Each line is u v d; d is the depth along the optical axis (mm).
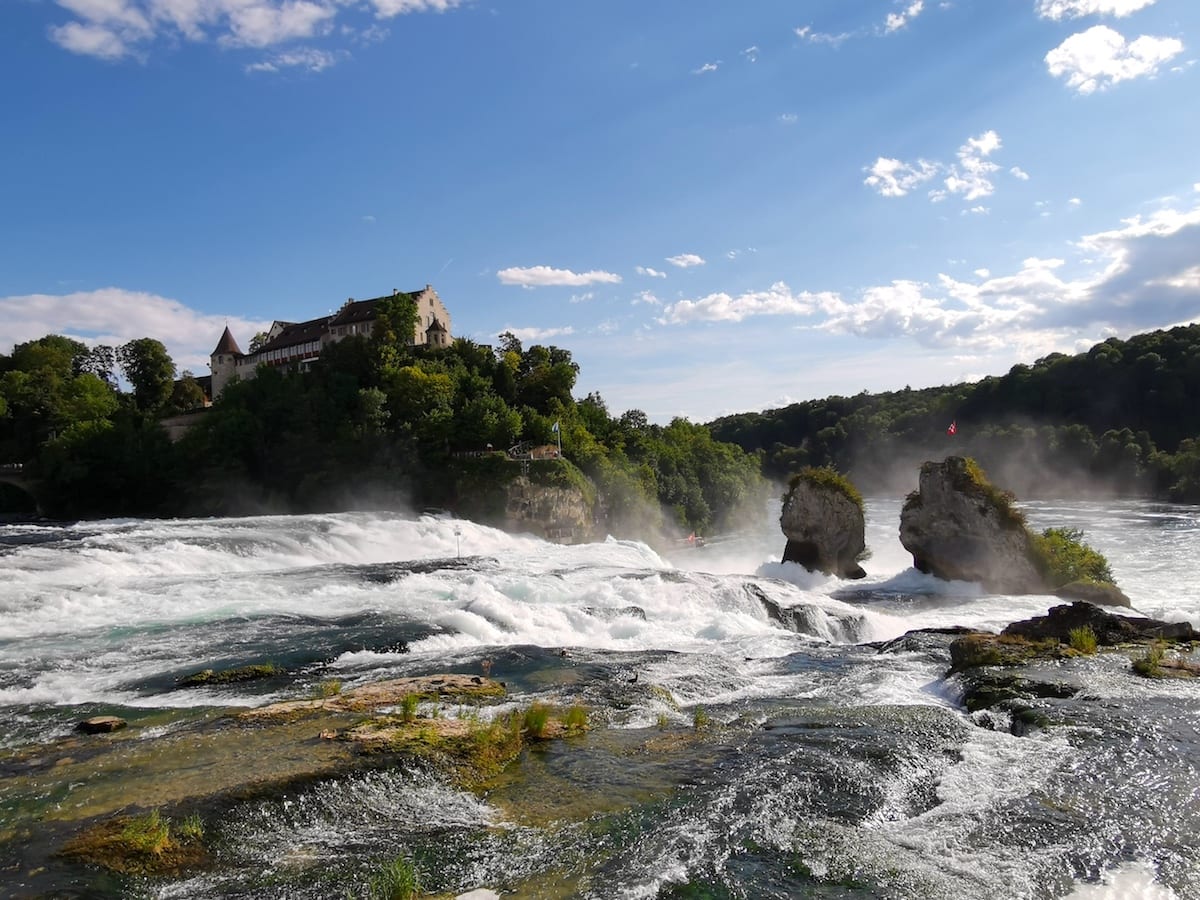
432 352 110812
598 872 10977
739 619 31828
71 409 103125
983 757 15547
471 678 20953
